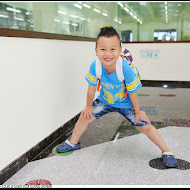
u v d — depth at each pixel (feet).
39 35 4.37
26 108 4.14
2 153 3.54
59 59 5.41
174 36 23.04
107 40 3.50
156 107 8.16
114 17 18.17
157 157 4.36
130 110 4.21
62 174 3.79
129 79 3.82
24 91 4.04
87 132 5.78
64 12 10.69
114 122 6.53
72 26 11.48
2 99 3.46
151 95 10.28
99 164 4.11
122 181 3.55
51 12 9.03
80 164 4.13
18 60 3.81
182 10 22.57
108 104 4.29
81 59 6.95
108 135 5.55
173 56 13.20
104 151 4.67
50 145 5.04
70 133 5.84
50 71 5.00
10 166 3.71
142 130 4.21
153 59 13.51
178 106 8.29
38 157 4.44
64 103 5.86
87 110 4.40
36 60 4.39
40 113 4.66
